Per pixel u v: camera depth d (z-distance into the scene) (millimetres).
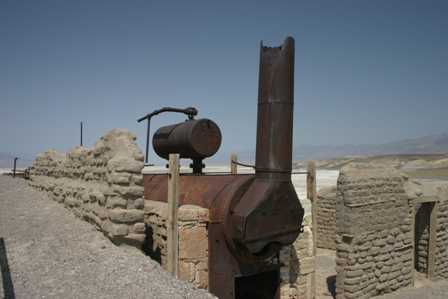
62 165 12875
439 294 12156
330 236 18609
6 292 5887
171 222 7371
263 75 7500
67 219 10008
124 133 8555
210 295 6379
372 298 11719
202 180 8820
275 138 7348
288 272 9164
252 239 7164
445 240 14781
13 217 10883
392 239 12547
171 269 7344
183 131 9672
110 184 7848
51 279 6367
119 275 6480
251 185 7605
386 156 96188
